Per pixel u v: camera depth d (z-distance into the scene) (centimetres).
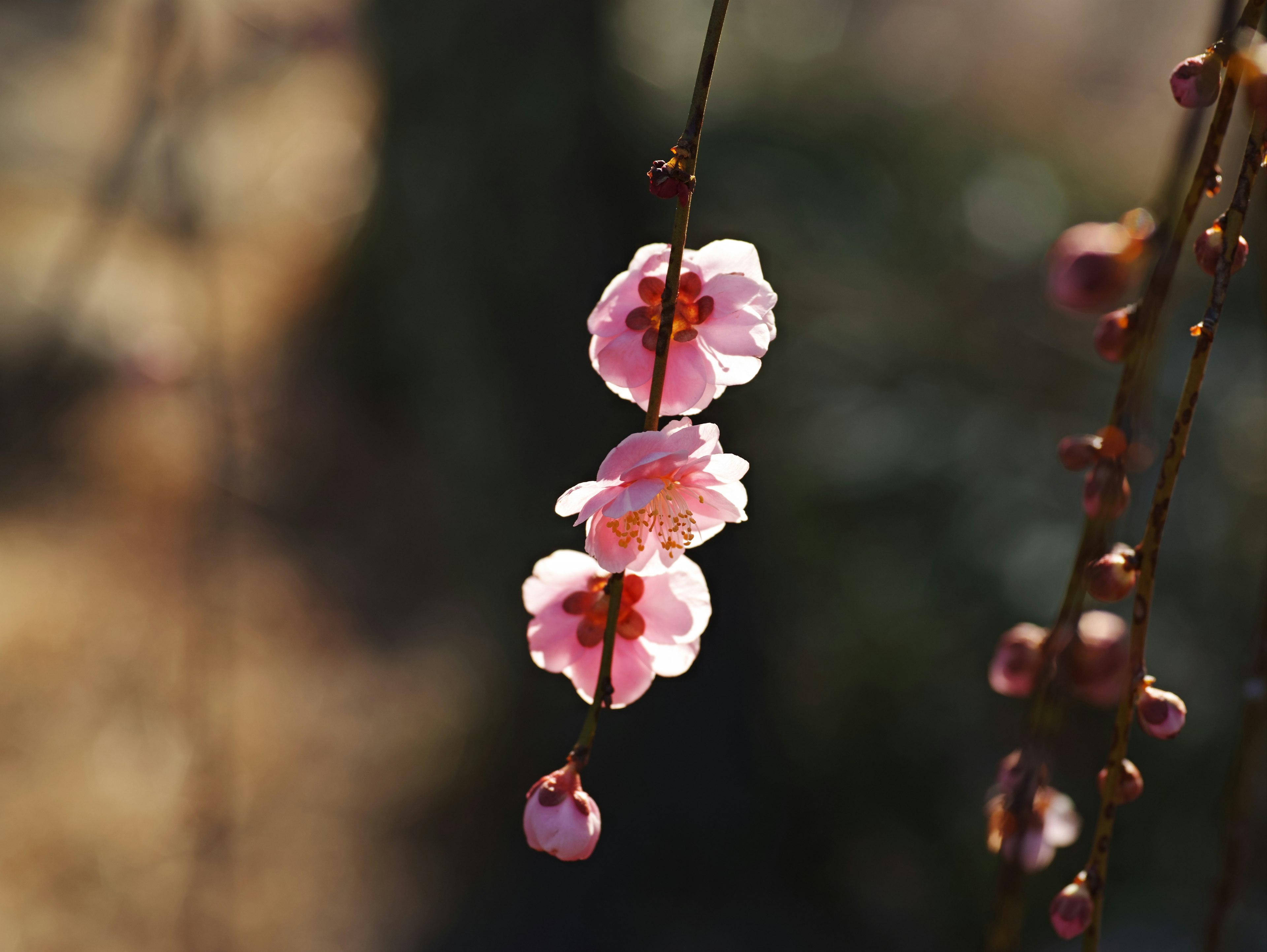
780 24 278
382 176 228
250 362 248
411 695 185
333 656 193
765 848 149
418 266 219
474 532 201
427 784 171
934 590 157
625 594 55
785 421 174
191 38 142
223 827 157
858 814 146
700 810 151
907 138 231
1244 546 153
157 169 215
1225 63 53
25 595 198
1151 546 54
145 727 175
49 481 226
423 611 203
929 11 289
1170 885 135
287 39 255
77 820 158
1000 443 172
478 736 175
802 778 150
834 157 221
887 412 176
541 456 191
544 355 189
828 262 199
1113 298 54
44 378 242
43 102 315
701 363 54
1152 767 141
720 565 154
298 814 165
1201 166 54
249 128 287
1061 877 138
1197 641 147
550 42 184
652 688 156
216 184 272
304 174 287
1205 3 261
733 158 211
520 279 190
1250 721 57
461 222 199
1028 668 57
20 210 283
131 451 227
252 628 195
